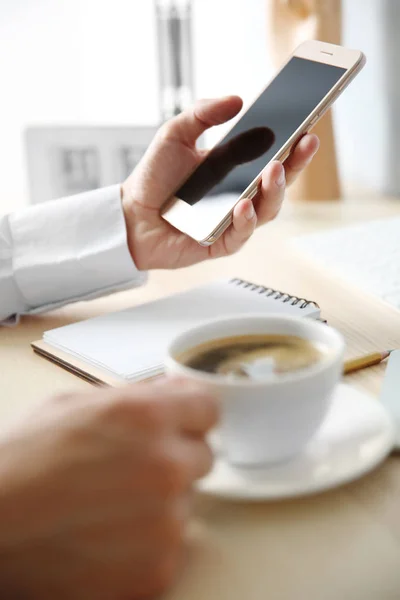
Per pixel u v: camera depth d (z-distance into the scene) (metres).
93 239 0.71
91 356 0.54
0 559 0.31
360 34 1.17
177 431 0.33
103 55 1.71
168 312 0.63
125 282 0.73
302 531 0.35
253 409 0.35
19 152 1.74
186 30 1.28
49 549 0.31
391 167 1.15
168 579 0.31
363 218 1.02
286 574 0.32
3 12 1.65
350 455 0.38
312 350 0.41
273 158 0.63
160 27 1.28
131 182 0.73
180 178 0.73
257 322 0.43
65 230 0.71
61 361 0.56
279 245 0.90
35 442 0.33
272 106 0.69
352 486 0.39
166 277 0.80
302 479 0.36
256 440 0.36
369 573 0.32
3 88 1.71
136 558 0.31
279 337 0.43
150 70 1.71
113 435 0.32
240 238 0.67
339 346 0.39
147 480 0.31
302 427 0.36
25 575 0.31
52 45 1.69
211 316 0.61
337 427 0.41
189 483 0.32
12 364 0.58
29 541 0.31
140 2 1.67
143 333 0.58
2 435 0.35
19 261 0.70
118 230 0.71
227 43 1.56
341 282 0.75
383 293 0.70
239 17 1.50
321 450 0.39
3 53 1.68
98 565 0.31
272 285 0.75
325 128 1.09
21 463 0.32
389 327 0.62
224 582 0.32
